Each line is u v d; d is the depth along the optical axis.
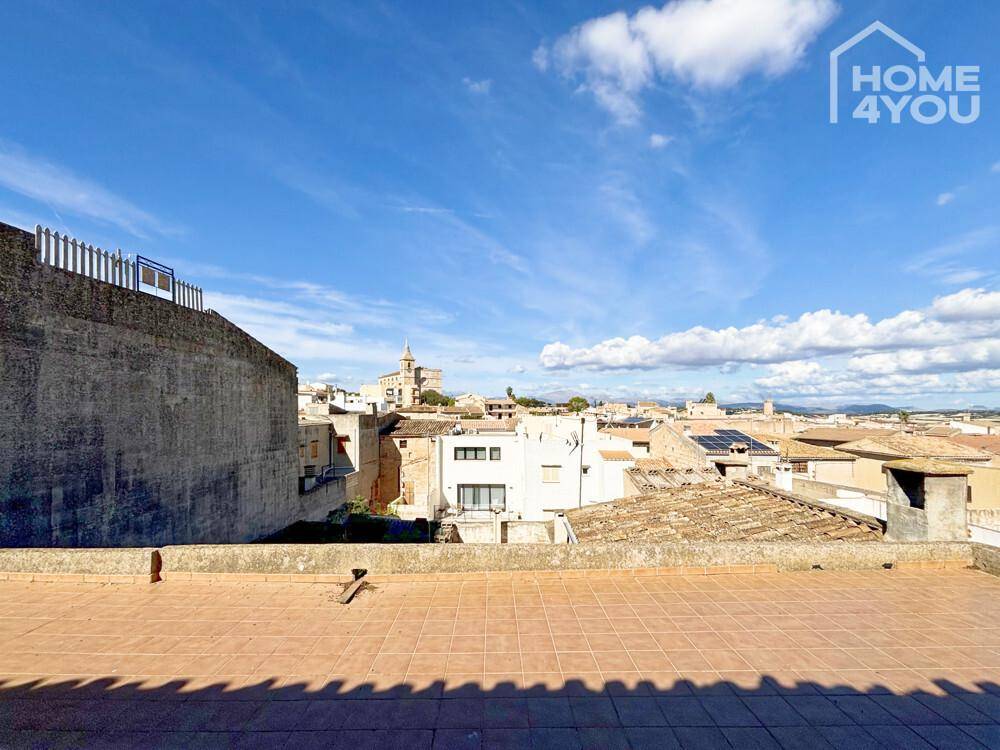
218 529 12.00
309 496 17.61
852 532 8.25
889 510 7.47
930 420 67.12
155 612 4.77
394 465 30.59
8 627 4.47
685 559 5.75
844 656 3.87
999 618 4.55
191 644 4.12
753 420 43.06
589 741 2.90
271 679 3.58
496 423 36.19
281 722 3.09
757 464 18.30
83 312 8.34
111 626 4.47
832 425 46.97
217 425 12.04
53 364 7.78
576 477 23.42
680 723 3.06
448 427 32.44
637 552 5.74
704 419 44.56
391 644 4.09
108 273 8.92
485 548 5.73
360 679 3.57
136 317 9.52
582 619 4.53
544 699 3.30
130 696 3.39
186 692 3.43
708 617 4.57
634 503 11.54
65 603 5.00
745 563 5.76
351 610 4.78
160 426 10.09
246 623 4.52
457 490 24.70
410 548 5.71
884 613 4.65
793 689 3.42
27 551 5.70
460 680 3.53
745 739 2.93
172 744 2.91
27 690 3.47
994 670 3.67
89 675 3.66
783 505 10.17
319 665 3.76
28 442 7.34
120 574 5.57
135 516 9.34
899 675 3.60
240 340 13.12
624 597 5.04
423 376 123.25
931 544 5.97
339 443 26.12
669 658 3.83
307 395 40.50
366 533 18.38
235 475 12.79
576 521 10.53
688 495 11.76
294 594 5.19
